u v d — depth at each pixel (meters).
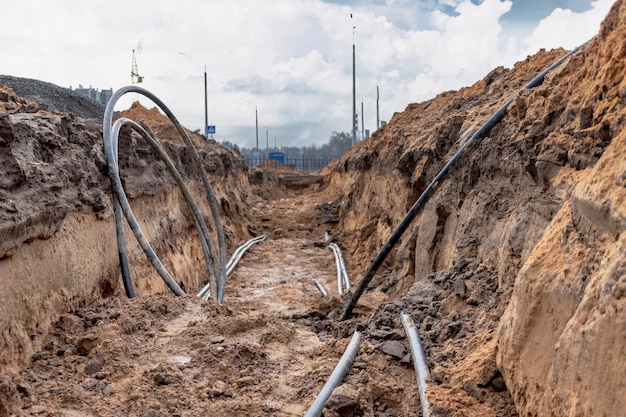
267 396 4.18
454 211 8.21
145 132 8.96
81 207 6.17
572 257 3.28
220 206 17.58
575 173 4.55
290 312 8.95
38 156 5.37
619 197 2.82
